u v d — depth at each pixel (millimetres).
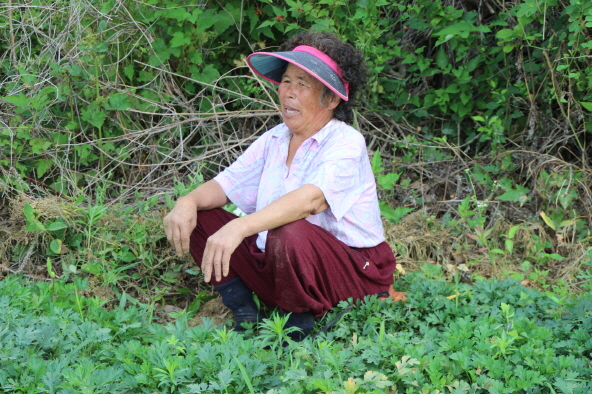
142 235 4707
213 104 5879
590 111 5508
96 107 5586
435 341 3367
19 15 6066
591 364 3080
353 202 3756
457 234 5305
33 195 5281
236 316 3973
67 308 3861
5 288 3885
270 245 3488
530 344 3221
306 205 3508
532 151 5602
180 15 5648
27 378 2945
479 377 2934
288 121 3762
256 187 4094
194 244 3965
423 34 6391
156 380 2979
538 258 5012
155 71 5980
